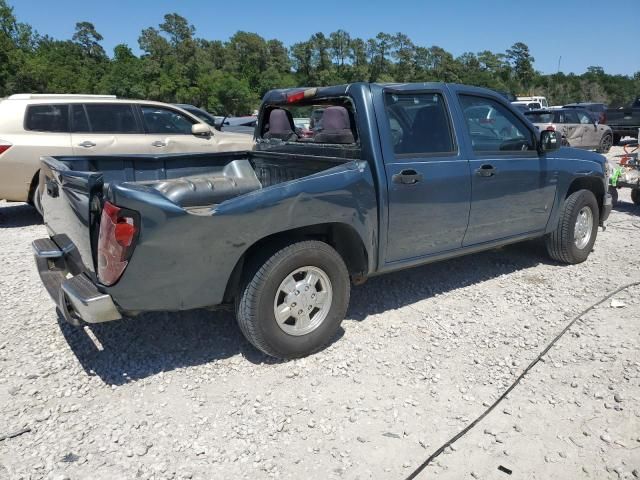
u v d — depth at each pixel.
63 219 3.55
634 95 110.81
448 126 4.21
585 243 5.50
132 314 3.08
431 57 109.44
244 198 3.15
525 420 2.92
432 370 3.43
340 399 3.12
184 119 8.67
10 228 7.48
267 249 3.33
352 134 3.92
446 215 4.18
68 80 75.44
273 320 3.34
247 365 3.50
